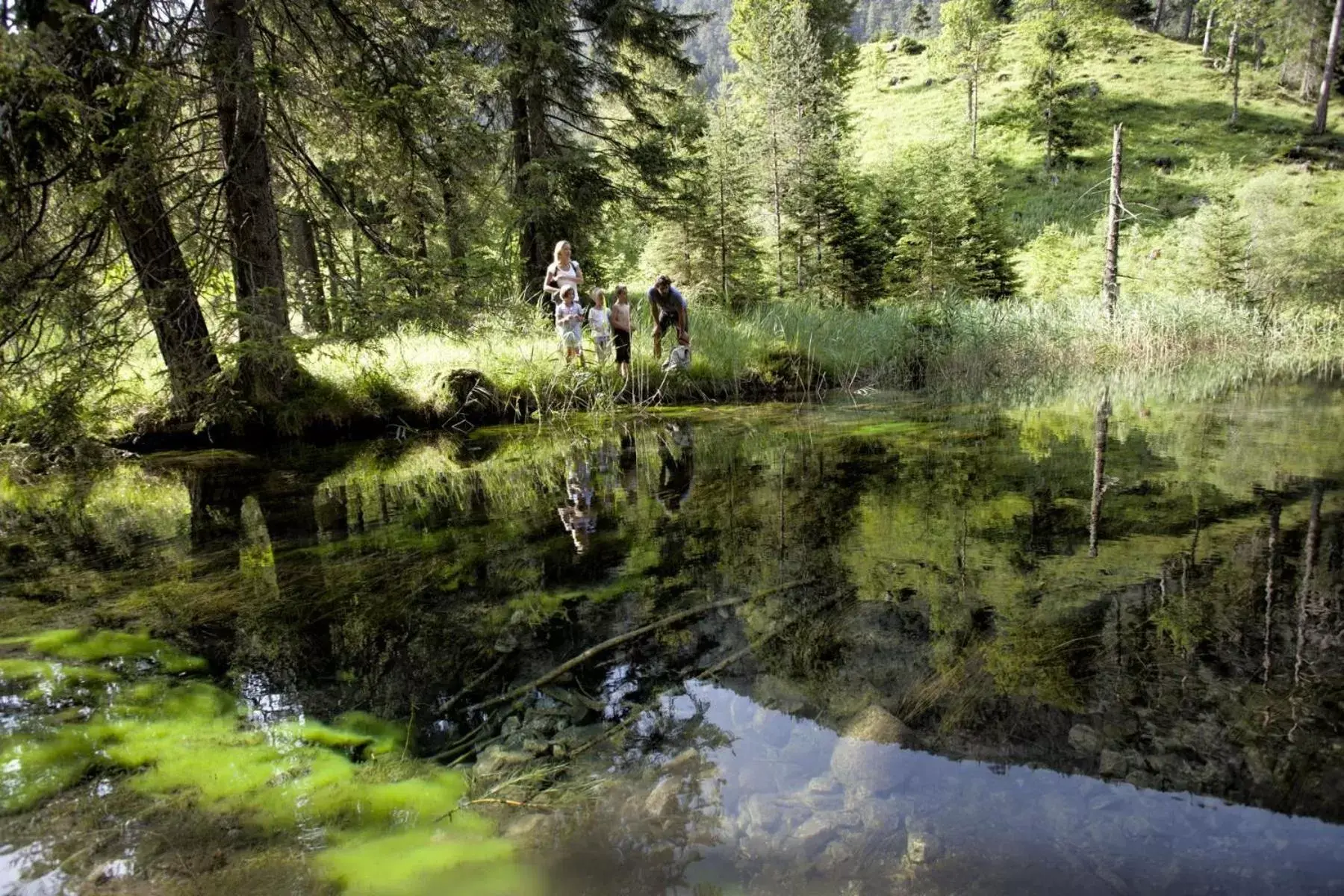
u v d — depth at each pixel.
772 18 33.06
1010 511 4.38
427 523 4.66
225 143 6.78
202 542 4.29
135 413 7.42
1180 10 53.06
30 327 5.35
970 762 1.95
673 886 1.56
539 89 11.21
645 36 12.14
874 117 44.88
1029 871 1.55
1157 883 1.50
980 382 12.11
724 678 2.52
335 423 8.32
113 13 5.14
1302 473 4.93
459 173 7.60
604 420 9.30
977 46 39.62
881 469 5.79
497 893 1.57
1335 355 13.95
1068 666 2.43
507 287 8.99
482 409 9.29
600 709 2.37
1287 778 1.81
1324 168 31.83
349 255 7.49
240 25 6.73
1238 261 19.02
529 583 3.51
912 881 1.54
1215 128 36.56
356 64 7.11
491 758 2.12
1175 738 2.00
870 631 2.80
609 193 12.16
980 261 20.28
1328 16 38.72
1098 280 21.86
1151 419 7.61
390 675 2.64
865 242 19.30
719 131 17.80
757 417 9.20
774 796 1.87
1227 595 2.93
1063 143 35.38
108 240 5.93
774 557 3.74
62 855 1.72
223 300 6.88
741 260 18.50
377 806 1.91
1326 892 1.45
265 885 1.62
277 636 2.98
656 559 3.81
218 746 2.21
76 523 4.79
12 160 4.73
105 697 2.50
